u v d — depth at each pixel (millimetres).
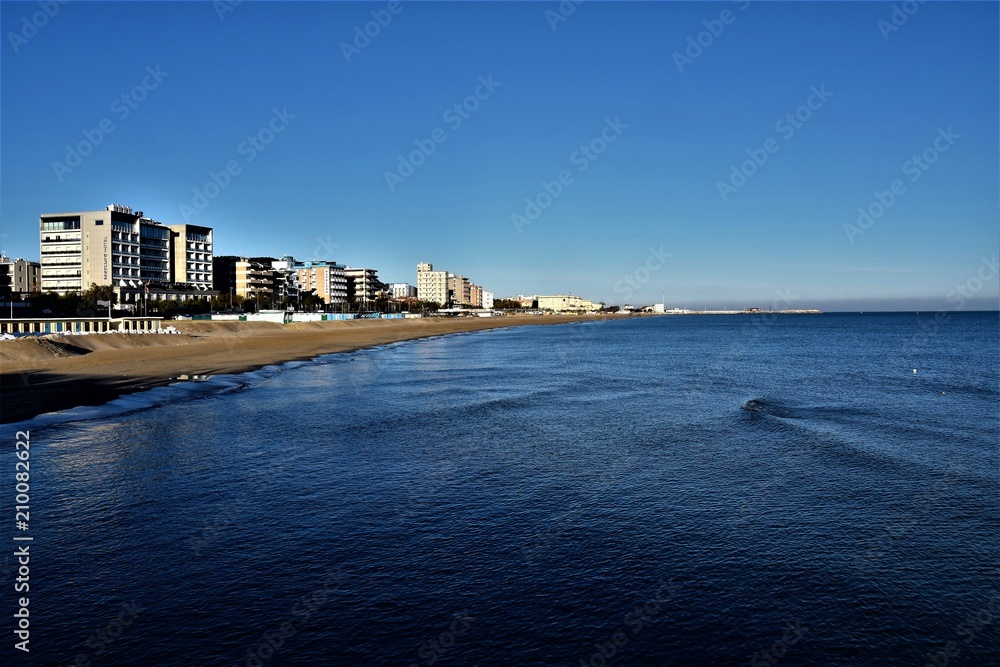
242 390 35625
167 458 19078
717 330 163750
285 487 16219
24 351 51469
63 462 18500
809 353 74812
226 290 189250
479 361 59844
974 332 143500
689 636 9281
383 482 16766
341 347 78875
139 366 48156
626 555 12102
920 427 25516
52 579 10820
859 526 13766
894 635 9414
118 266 147875
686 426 25312
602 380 43250
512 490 16156
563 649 8867
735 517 14266
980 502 15414
